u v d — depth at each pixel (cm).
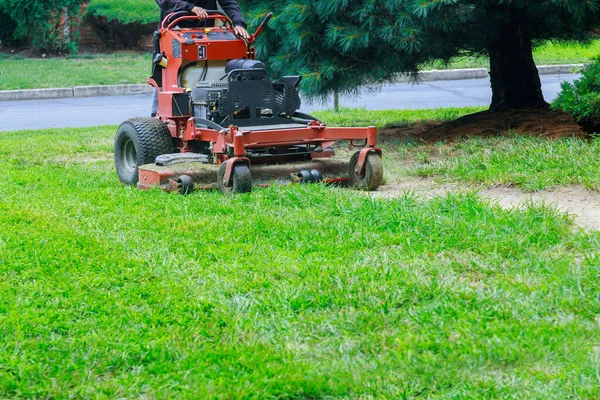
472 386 523
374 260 765
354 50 1400
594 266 708
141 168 1139
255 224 905
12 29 3859
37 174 1270
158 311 662
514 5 1420
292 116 1209
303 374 547
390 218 900
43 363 576
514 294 666
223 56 1212
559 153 1163
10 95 2761
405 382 536
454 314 634
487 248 785
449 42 1402
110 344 598
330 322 632
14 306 674
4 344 602
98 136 1791
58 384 544
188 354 581
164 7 1274
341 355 582
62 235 884
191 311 667
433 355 568
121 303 680
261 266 766
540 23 1574
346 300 669
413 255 783
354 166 1144
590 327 600
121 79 3028
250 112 1147
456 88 2809
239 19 1275
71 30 3862
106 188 1160
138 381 544
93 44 3984
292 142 1115
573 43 1658
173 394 530
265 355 576
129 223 936
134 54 3822
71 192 1128
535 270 721
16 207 1020
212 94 1160
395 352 571
